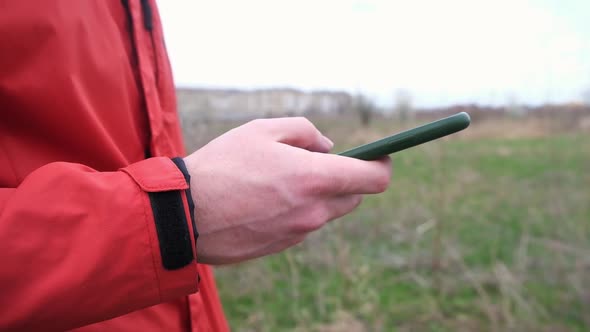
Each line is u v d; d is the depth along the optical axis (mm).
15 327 397
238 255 511
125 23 686
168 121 768
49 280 397
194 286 463
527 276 2830
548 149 7148
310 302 2705
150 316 624
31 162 517
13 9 484
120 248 418
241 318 2611
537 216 3740
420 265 3057
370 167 539
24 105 504
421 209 3938
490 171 5613
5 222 392
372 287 2842
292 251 3289
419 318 2490
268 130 537
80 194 424
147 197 437
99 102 580
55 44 514
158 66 755
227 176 482
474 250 3279
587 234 3363
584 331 2314
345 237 3531
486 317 2471
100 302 422
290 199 493
